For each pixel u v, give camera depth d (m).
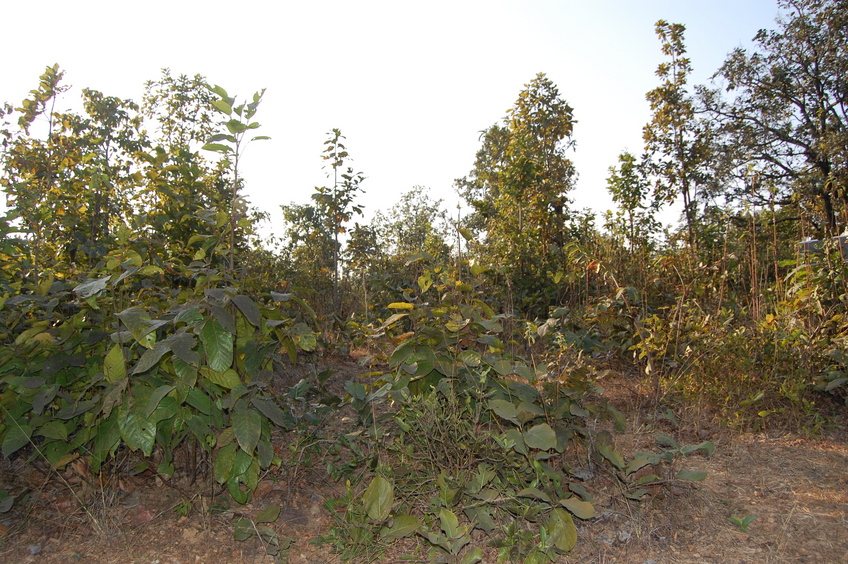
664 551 2.64
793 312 5.15
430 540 2.44
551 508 2.65
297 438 3.41
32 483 3.01
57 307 3.02
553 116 11.05
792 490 3.23
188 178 4.55
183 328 2.61
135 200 5.55
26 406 2.74
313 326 5.79
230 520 2.81
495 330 3.07
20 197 4.05
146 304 3.16
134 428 2.49
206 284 2.89
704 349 4.59
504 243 8.76
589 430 3.50
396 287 7.39
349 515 2.69
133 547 2.57
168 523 2.77
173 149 5.52
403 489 2.90
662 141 12.17
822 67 17.17
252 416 2.59
